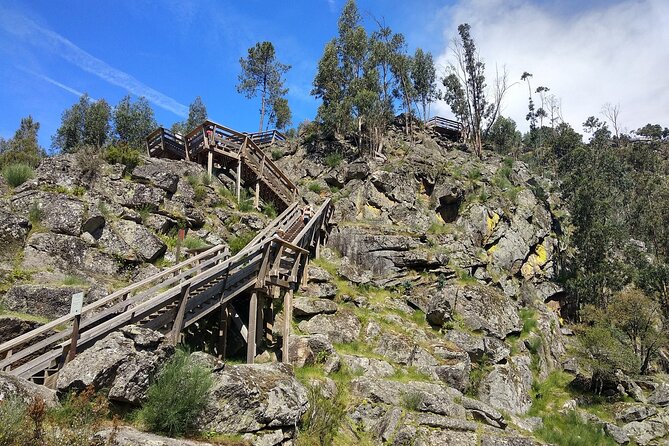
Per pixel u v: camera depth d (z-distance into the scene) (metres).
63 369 10.07
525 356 24.56
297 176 38.81
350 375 18.17
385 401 17.00
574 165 56.69
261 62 50.88
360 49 45.16
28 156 27.73
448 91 56.00
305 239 23.55
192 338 16.09
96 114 39.94
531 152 68.81
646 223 45.03
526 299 30.11
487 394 20.92
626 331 27.89
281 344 18.50
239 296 18.66
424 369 20.45
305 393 13.68
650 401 23.05
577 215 36.59
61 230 18.44
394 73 50.34
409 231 29.78
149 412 9.88
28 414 8.10
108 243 19.22
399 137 45.59
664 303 32.28
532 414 21.81
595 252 35.06
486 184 36.47
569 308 33.22
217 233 23.77
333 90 42.72
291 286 18.25
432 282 26.25
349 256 27.48
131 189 22.08
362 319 21.98
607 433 20.58
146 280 13.25
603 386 24.00
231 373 11.66
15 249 17.05
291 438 11.90
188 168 26.42
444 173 36.19
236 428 10.77
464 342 22.77
